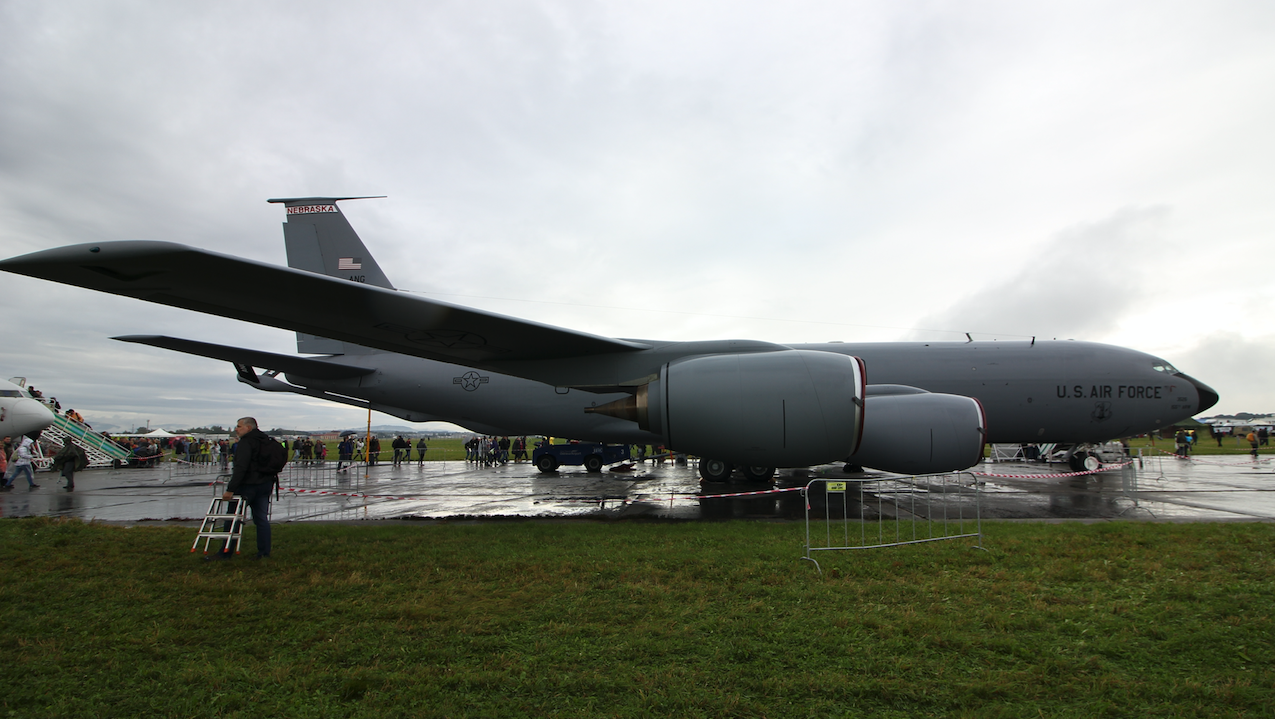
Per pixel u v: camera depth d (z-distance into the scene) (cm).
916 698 308
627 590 495
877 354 1339
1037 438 1362
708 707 302
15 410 1930
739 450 901
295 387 1520
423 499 1239
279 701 316
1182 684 322
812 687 320
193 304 808
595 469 2047
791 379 884
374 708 307
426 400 1473
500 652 374
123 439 3819
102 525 846
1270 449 3266
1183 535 681
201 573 580
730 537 719
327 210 1543
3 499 1330
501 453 2816
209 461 3020
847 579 521
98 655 381
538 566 578
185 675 346
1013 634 394
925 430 996
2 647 400
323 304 809
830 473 1722
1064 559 580
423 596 492
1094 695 313
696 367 926
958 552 610
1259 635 389
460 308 834
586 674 338
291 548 687
